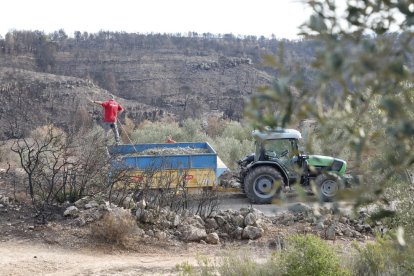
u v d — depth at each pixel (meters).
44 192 27.66
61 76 154.88
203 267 17.86
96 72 173.25
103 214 24.95
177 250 23.50
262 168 32.47
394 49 2.89
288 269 15.14
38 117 110.00
